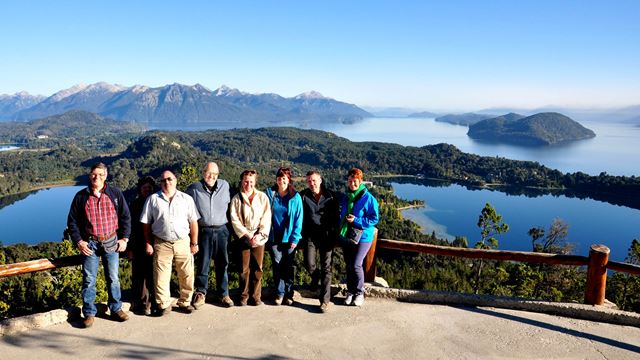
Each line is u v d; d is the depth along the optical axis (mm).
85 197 4234
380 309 5047
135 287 4770
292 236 4945
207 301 5117
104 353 3896
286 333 4383
